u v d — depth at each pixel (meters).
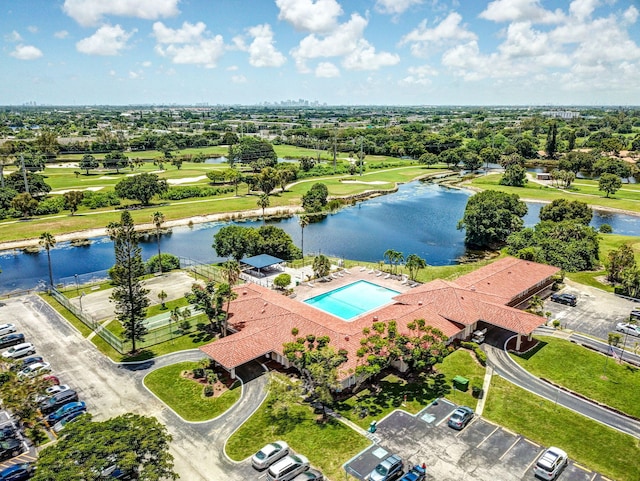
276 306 64.31
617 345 62.03
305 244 119.38
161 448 35.34
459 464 40.59
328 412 48.00
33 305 76.62
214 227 136.88
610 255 86.50
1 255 110.06
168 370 56.28
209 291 63.62
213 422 46.56
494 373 55.69
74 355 59.84
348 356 52.38
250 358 53.88
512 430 45.44
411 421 46.56
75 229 126.50
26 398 43.38
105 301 78.06
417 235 128.75
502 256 106.81
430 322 61.56
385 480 37.84
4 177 160.62
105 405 49.22
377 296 79.44
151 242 121.56
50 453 32.41
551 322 68.62
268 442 43.59
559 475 39.56
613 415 48.09
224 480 38.97
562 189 190.75
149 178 155.50
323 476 39.00
